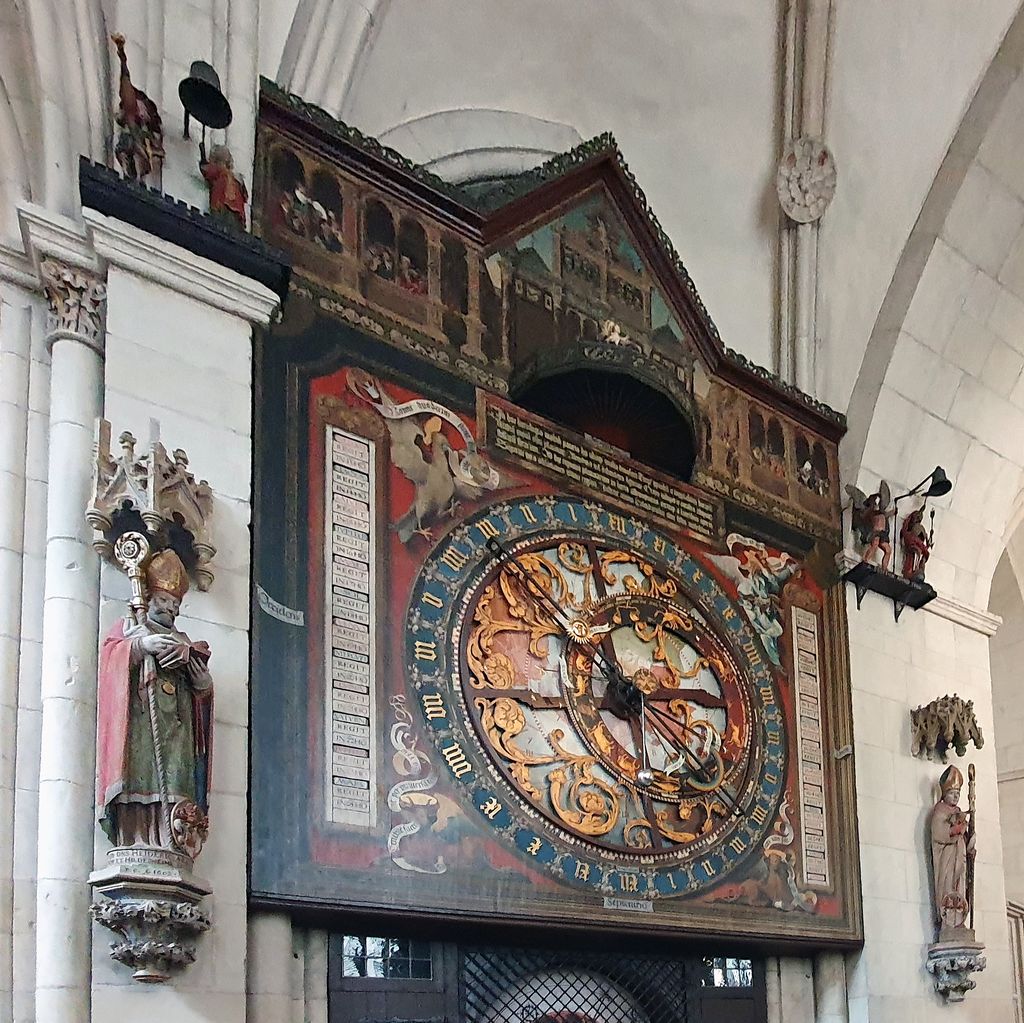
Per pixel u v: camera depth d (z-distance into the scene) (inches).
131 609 299.0
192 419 332.8
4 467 331.3
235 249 347.9
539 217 453.4
